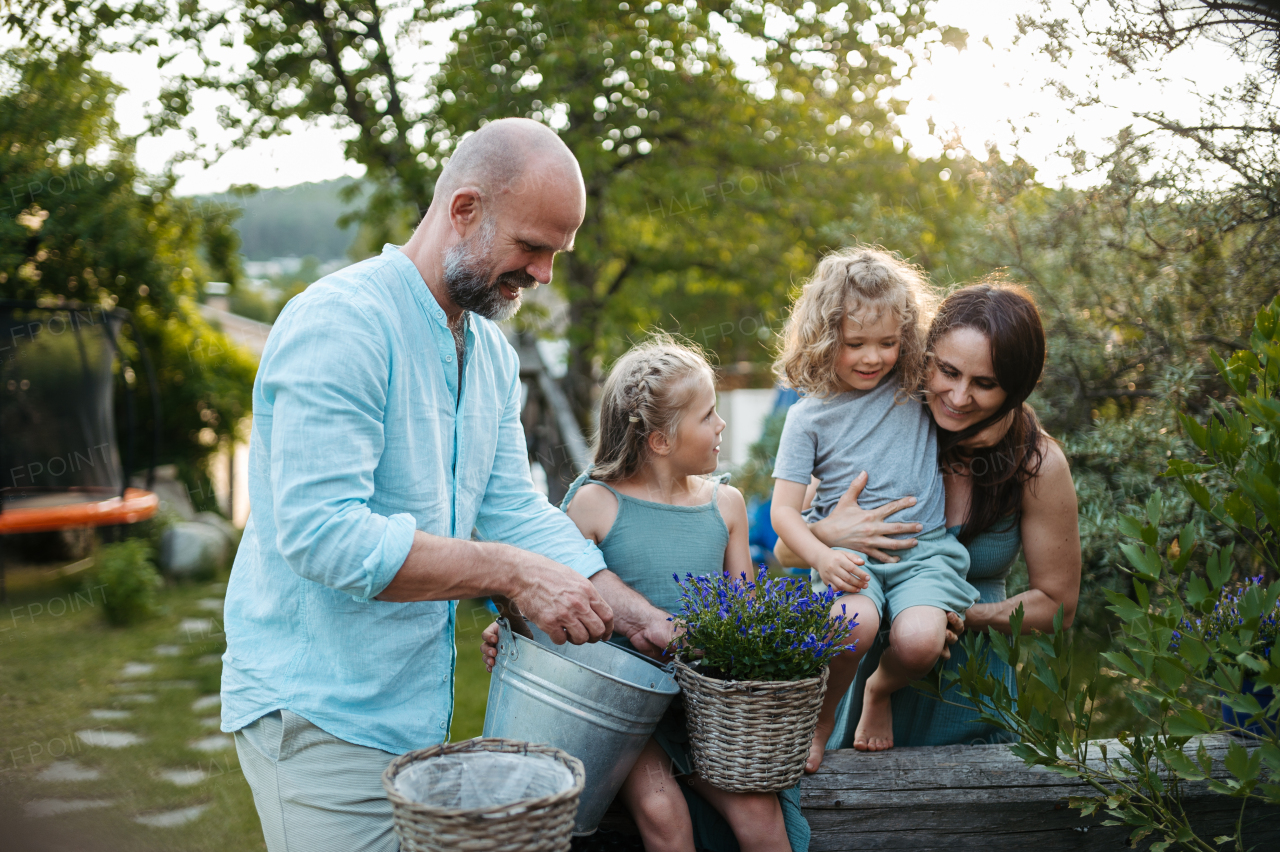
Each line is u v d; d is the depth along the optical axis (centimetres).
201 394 844
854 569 193
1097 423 299
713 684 152
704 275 823
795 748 155
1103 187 270
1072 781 191
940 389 197
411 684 164
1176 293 274
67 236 654
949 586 194
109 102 636
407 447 160
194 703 441
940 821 189
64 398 645
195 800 338
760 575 169
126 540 668
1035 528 201
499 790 137
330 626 158
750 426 1091
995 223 327
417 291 163
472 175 159
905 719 214
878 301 202
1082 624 319
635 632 179
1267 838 189
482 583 150
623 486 204
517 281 166
